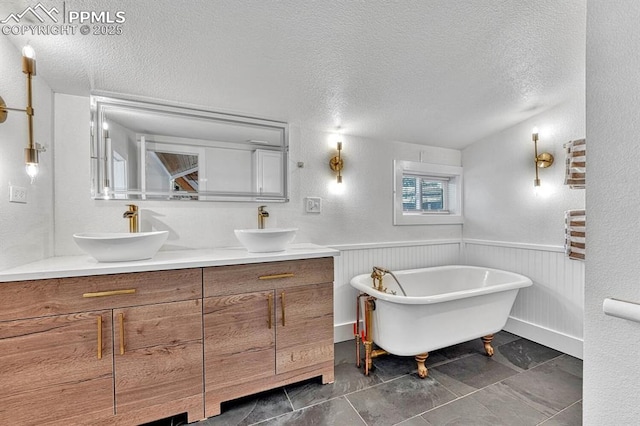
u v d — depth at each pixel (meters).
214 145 2.09
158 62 1.55
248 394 1.63
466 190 3.09
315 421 1.53
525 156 2.53
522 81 1.95
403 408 1.63
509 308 2.25
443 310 1.95
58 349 1.27
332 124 2.38
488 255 2.85
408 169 2.85
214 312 1.55
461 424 1.50
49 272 1.25
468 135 2.79
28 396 1.23
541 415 1.56
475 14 1.38
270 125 2.26
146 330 1.41
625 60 0.72
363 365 2.08
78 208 1.76
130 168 1.87
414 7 1.33
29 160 1.36
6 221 1.30
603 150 0.76
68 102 1.75
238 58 1.57
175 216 1.98
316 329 1.82
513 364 2.09
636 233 0.70
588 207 0.80
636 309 0.68
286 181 2.31
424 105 2.19
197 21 1.31
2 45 1.28
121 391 1.37
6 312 1.20
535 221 2.46
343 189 2.54
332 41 1.49
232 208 2.13
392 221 2.77
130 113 1.87
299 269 1.77
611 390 0.75
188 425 1.50
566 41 1.58
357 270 2.57
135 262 1.46
